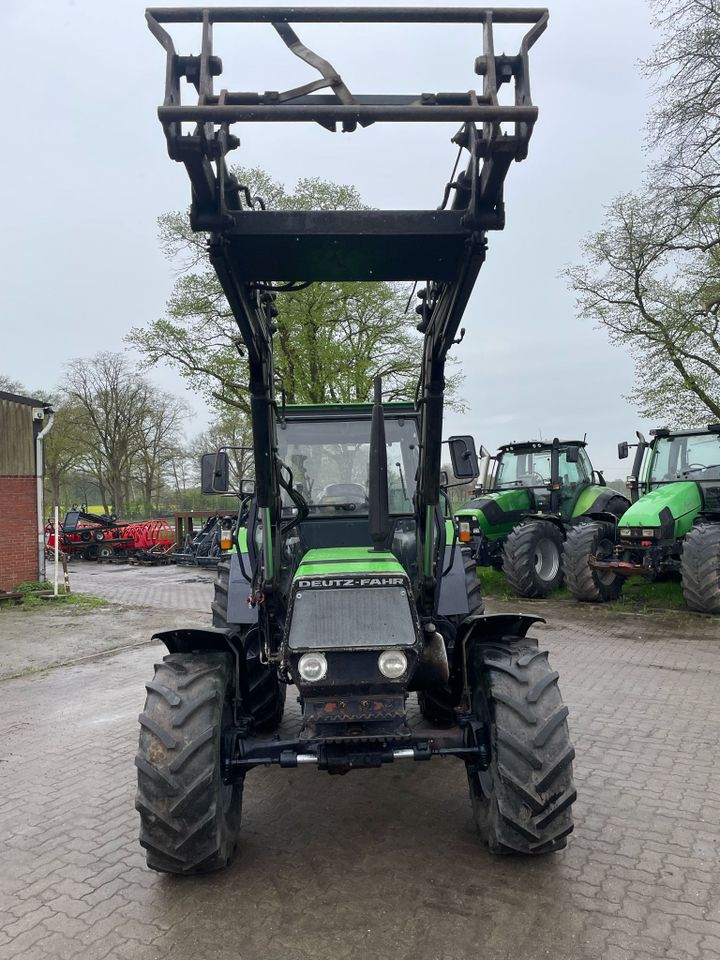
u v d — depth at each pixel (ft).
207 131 8.35
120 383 137.08
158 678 10.87
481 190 9.08
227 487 14.79
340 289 61.00
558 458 39.93
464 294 10.03
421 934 9.27
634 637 27.20
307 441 15.83
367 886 10.46
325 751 10.58
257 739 11.38
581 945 8.96
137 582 55.88
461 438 15.24
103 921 9.87
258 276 10.48
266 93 8.12
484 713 10.94
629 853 11.18
